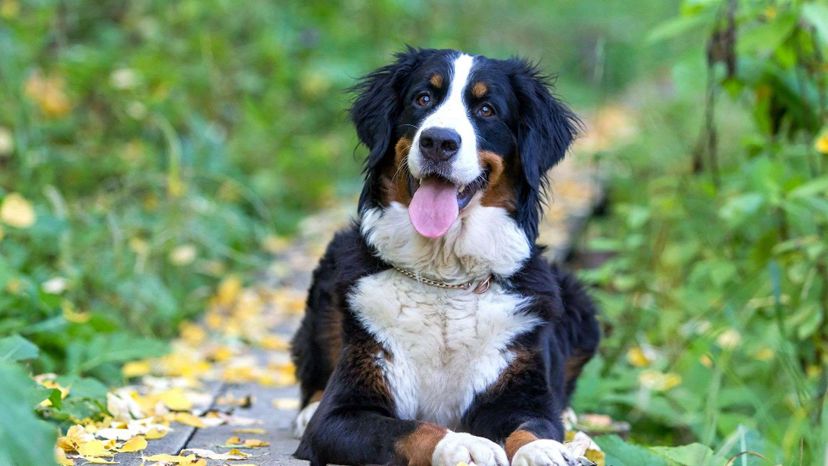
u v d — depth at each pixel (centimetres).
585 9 1959
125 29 1027
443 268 432
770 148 638
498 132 441
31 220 607
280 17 1177
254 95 1098
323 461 401
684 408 588
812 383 581
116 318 635
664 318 639
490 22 1712
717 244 705
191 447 429
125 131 921
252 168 1016
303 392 492
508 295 433
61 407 428
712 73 605
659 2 2031
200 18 1060
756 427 553
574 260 888
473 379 428
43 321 545
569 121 476
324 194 1067
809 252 561
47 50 931
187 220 766
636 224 674
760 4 587
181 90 969
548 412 422
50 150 841
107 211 728
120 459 399
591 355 523
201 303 734
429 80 443
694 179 729
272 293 774
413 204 425
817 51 596
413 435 378
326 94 1157
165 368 573
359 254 446
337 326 462
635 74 1825
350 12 1270
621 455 420
